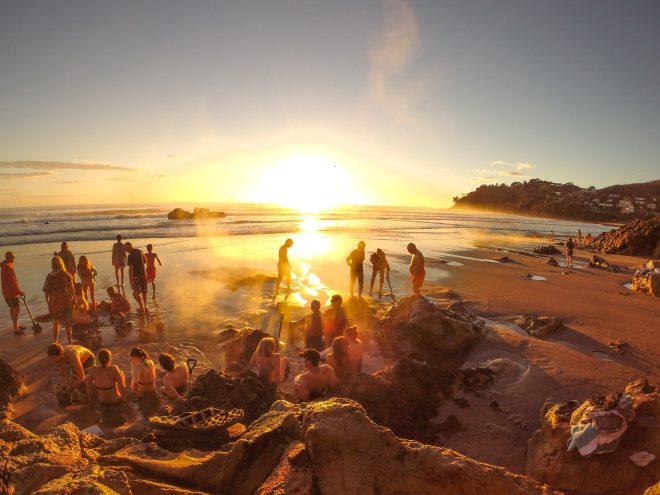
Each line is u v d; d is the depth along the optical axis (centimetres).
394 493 313
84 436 421
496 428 589
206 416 462
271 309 1198
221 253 2327
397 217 8250
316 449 322
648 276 1493
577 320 1114
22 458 336
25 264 1941
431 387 654
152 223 4928
